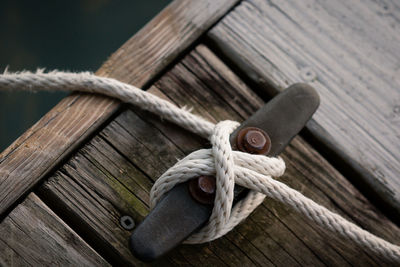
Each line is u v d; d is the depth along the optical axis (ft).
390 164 2.16
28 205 2.02
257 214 2.07
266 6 2.33
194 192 1.90
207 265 2.01
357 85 2.25
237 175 1.93
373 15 2.35
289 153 2.15
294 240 2.05
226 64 2.28
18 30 4.65
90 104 2.13
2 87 2.11
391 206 2.13
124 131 2.11
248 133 1.97
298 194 1.95
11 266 1.97
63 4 4.75
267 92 2.24
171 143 2.11
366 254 2.06
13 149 2.06
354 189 2.13
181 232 1.86
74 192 2.04
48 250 1.99
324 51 2.29
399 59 2.30
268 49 2.27
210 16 2.28
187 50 2.25
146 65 2.20
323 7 2.35
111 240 2.01
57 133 2.09
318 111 2.21
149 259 1.84
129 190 2.06
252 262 2.02
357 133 2.19
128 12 4.76
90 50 4.65
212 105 2.18
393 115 2.22
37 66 4.55
